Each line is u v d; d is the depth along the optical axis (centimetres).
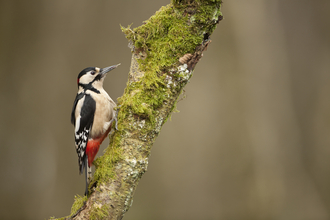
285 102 1316
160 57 425
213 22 409
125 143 437
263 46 1316
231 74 1274
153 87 427
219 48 1283
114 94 1315
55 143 1326
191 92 1276
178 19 415
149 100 430
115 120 479
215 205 1227
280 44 1358
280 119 1302
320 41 1572
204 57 1283
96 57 1324
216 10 405
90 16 1326
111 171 437
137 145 434
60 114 1330
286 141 1310
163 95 429
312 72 1547
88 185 476
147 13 1332
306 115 1512
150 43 433
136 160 433
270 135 1277
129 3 1326
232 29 1278
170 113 482
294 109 1374
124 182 432
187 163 1248
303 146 1473
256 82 1287
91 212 435
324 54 1563
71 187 1316
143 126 432
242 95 1266
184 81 430
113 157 438
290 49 1567
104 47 1327
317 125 1491
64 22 1327
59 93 1326
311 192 1321
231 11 1280
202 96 1272
